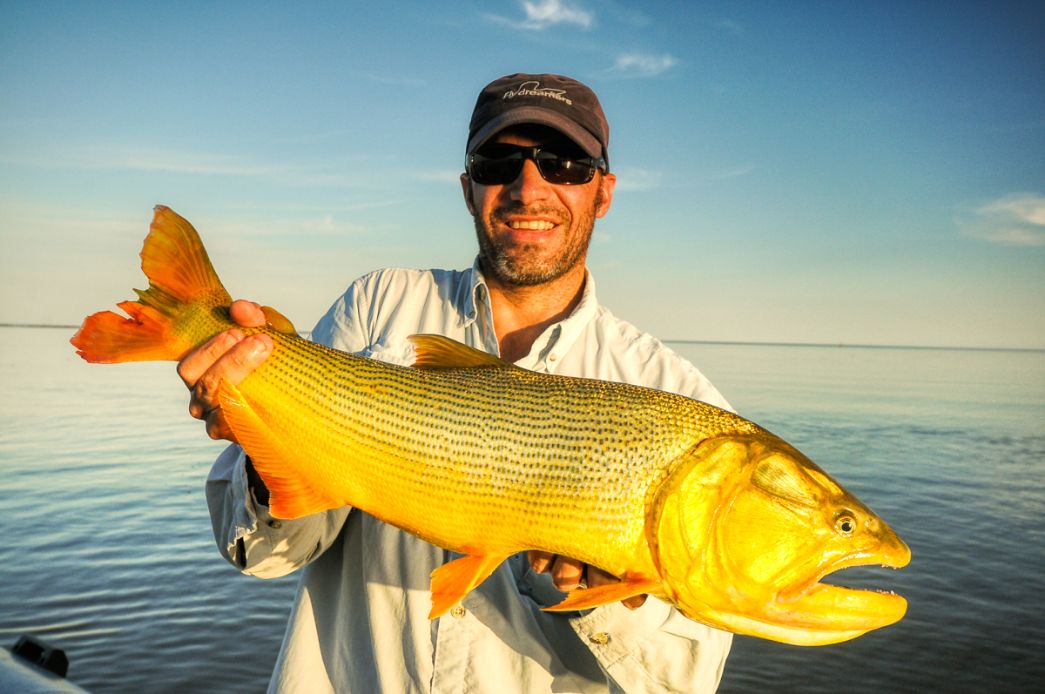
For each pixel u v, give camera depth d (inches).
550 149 30.8
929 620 115.1
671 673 26.3
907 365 1467.8
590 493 23.6
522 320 32.9
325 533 28.5
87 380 606.2
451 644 27.3
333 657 29.2
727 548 23.0
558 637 28.3
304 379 25.9
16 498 175.2
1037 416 452.8
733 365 1144.8
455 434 24.8
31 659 51.3
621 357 31.3
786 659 102.6
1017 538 160.7
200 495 179.5
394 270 34.1
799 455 24.1
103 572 126.9
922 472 236.5
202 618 109.6
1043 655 103.0
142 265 27.0
